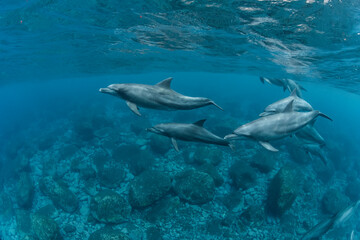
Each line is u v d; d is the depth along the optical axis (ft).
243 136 14.39
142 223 36.99
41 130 90.99
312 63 53.67
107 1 33.17
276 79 33.91
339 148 73.97
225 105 116.06
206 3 29.99
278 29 35.45
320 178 54.65
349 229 43.52
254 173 46.88
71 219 39.11
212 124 79.41
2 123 130.52
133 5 33.60
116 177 46.93
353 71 54.49
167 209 38.01
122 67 103.71
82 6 35.45
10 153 72.02
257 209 38.11
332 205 44.16
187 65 91.09
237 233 35.65
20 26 43.39
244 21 34.24
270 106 20.34
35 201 45.42
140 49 62.34
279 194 38.47
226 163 51.98
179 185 41.06
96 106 119.44
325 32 33.42
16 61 74.54
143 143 61.26
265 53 51.83
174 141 14.98
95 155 58.34
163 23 39.86
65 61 81.05
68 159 57.82
